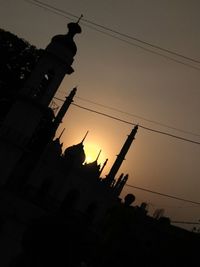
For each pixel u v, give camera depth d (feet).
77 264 28.50
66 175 168.66
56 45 108.47
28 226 29.96
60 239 28.04
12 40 134.31
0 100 130.72
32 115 102.89
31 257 27.86
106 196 170.40
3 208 99.30
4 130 100.07
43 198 111.55
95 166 182.91
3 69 132.46
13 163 101.24
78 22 113.19
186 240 51.75
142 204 163.73
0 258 94.43
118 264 43.83
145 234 63.98
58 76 107.65
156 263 48.16
